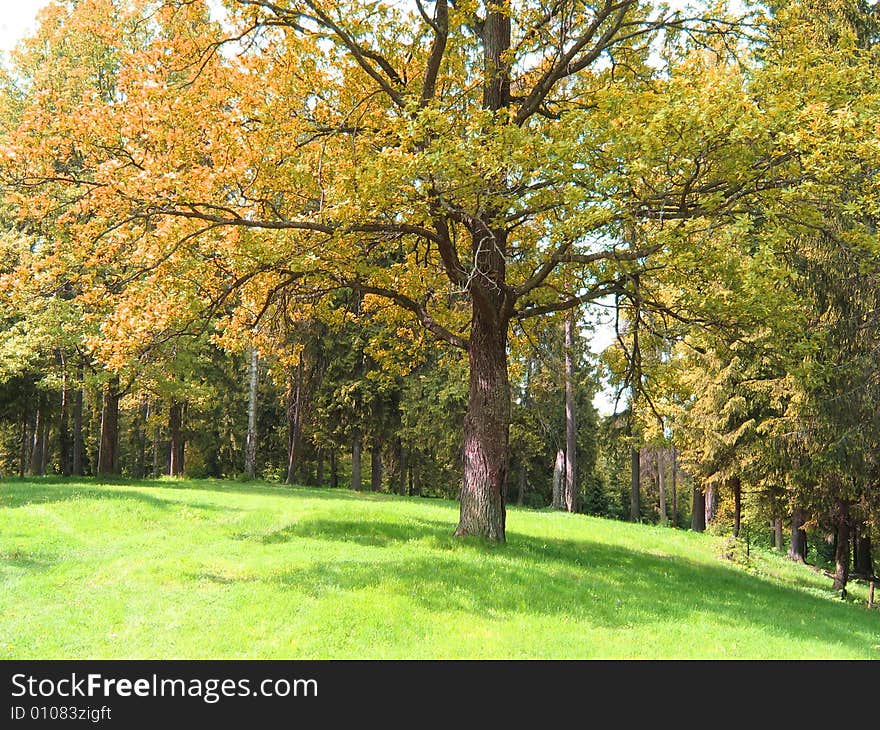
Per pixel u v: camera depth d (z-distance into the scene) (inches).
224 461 1723.7
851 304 564.1
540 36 543.8
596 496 1742.1
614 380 635.5
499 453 523.8
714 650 332.2
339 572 404.8
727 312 462.0
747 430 801.6
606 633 343.3
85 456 1738.4
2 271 778.8
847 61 577.9
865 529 706.8
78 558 444.5
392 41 543.5
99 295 468.4
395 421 1259.8
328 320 612.1
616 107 407.2
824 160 362.0
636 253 434.0
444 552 471.2
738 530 911.0
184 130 436.8
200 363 1041.5
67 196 518.6
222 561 435.2
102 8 808.3
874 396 538.0
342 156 513.3
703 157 394.3
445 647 303.9
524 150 381.1
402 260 659.4
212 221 459.8
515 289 508.4
